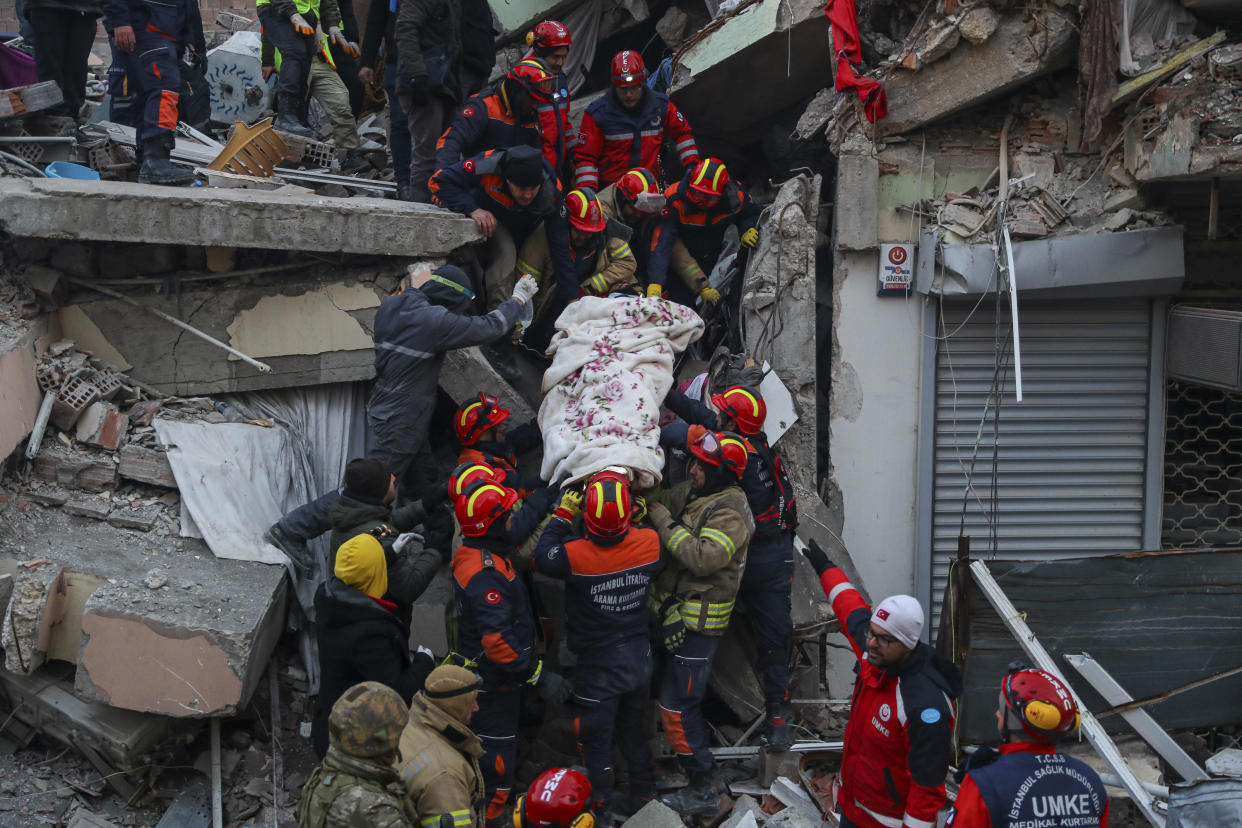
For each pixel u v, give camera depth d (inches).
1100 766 207.6
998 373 273.1
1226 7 248.8
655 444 215.9
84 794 196.9
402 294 221.1
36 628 192.7
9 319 222.7
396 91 278.8
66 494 217.9
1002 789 140.2
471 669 194.4
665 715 213.8
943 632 214.5
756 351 270.2
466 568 192.7
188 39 324.5
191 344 241.9
